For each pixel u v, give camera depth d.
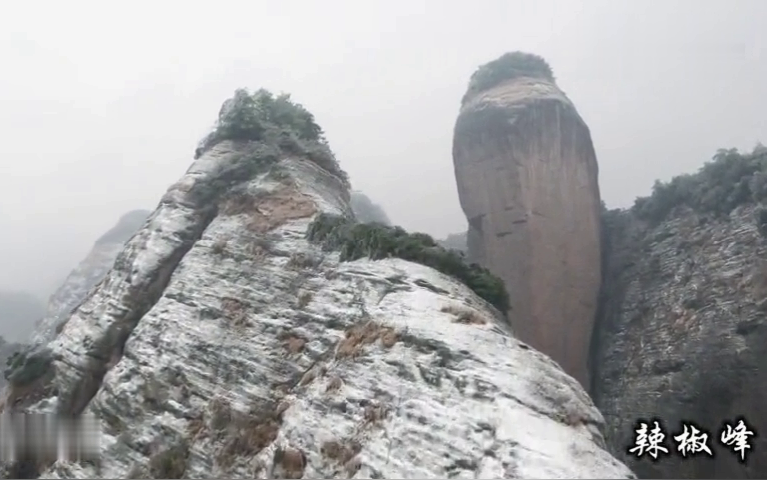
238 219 21.88
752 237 32.47
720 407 28.55
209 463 15.10
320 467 12.95
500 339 13.71
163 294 20.27
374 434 12.69
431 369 13.22
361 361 14.50
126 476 15.85
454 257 17.83
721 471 26.89
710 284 33.47
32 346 22.95
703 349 31.00
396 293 15.98
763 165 34.69
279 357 16.61
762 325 28.88
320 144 27.58
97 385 19.22
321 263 18.66
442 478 11.02
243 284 19.16
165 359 18.00
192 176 24.34
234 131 26.62
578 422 11.77
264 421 15.27
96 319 20.89
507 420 11.45
